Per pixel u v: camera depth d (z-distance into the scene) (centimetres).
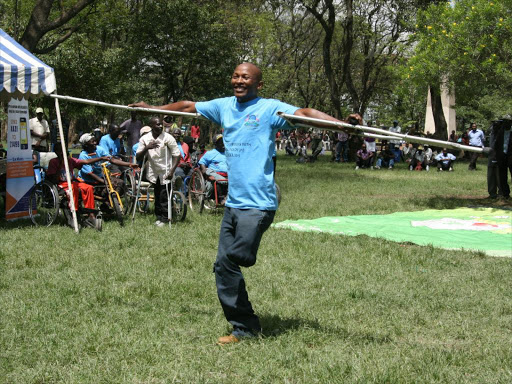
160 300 550
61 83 2592
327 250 777
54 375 382
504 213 1194
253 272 657
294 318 502
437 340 464
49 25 1570
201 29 2550
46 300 540
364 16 3027
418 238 895
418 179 1917
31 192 964
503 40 1361
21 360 405
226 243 433
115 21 2480
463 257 767
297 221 1037
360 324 495
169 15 2494
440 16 1455
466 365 409
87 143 1012
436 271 688
